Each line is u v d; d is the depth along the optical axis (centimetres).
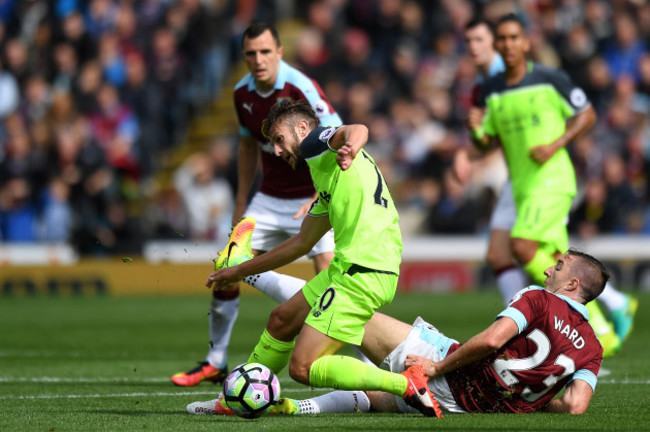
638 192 5909
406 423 1689
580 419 1722
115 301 5519
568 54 6394
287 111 1825
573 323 1798
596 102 6156
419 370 1758
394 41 6588
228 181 6116
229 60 7219
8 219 5972
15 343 3656
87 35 6856
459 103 6356
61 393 2303
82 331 4091
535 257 2842
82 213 5794
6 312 4897
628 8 6706
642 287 5828
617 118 6028
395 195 6194
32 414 1902
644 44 6669
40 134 6128
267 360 1892
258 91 2462
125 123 6284
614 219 5788
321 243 2348
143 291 5897
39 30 6981
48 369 2859
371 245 1766
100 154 5828
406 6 6706
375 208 1781
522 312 1753
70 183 5794
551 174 2853
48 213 5825
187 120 6975
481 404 1803
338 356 1761
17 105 6719
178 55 6819
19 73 6881
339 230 1795
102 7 7012
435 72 6581
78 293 5834
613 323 3091
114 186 5866
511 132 2906
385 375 1742
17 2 7331
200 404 1891
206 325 4331
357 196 1777
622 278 5809
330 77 6406
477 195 5906
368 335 1861
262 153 2505
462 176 3130
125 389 2391
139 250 5881
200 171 5950
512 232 2866
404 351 1839
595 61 6262
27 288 5850
